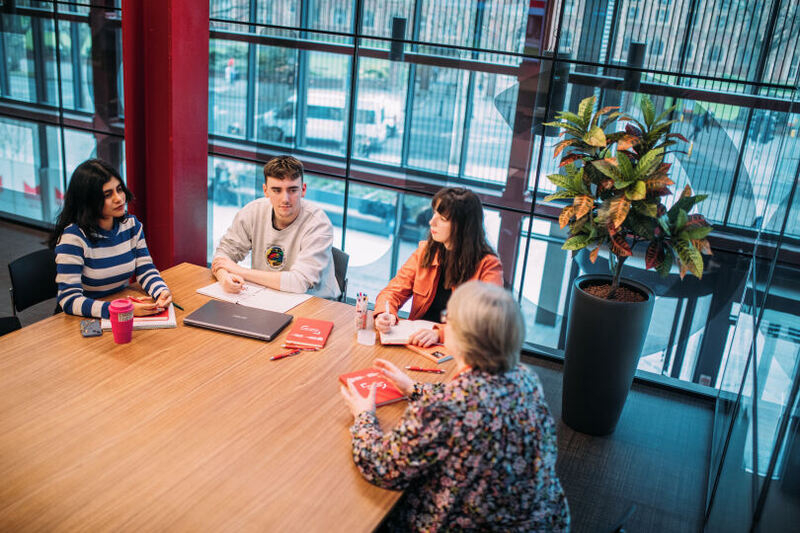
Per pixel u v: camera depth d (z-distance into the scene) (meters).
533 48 3.66
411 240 4.44
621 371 3.13
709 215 3.56
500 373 1.54
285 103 4.41
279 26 4.23
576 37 3.55
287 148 4.53
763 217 3.29
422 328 2.48
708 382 3.81
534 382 1.60
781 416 1.63
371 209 4.46
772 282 2.26
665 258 2.89
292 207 2.84
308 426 1.86
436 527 1.55
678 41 3.38
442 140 4.07
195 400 1.95
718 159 3.47
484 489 1.49
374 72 4.10
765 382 1.95
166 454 1.69
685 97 3.45
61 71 5.04
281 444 1.77
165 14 3.30
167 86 3.42
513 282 4.12
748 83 3.30
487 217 4.09
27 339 2.24
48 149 5.34
